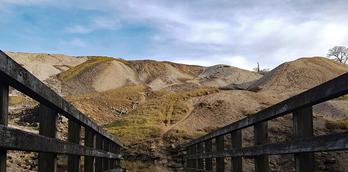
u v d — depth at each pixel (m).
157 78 174.38
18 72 3.25
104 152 9.58
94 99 68.25
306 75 92.38
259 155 6.16
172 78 177.12
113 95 81.62
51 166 4.71
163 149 31.30
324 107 53.97
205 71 195.12
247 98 50.78
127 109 66.19
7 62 3.01
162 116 47.78
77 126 6.20
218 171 10.24
